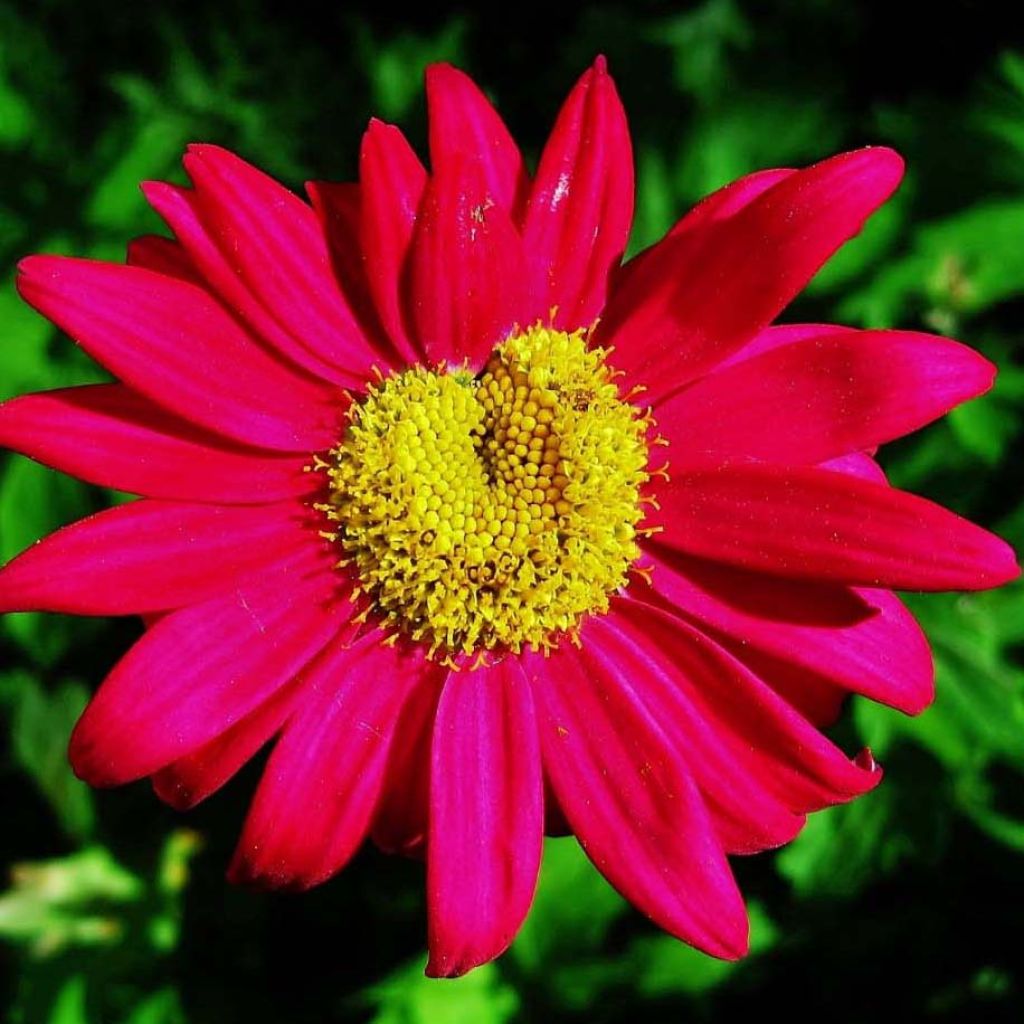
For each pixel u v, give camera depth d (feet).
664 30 0.64
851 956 0.55
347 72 0.67
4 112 0.61
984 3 0.66
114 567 0.37
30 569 0.37
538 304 0.42
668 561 0.41
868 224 0.57
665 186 0.58
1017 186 0.57
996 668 0.53
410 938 0.56
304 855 0.38
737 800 0.39
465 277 0.40
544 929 0.52
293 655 0.39
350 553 0.41
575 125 0.41
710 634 0.41
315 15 0.71
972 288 0.56
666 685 0.40
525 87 0.67
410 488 0.40
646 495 0.41
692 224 0.41
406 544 0.40
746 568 0.40
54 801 0.56
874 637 0.40
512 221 0.41
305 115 0.65
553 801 0.41
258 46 0.67
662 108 0.63
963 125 0.58
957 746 0.52
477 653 0.40
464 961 0.37
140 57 0.69
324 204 0.41
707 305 0.41
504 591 0.40
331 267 0.41
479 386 0.41
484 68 0.69
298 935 0.56
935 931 0.55
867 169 0.39
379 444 0.40
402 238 0.40
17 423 0.37
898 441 0.56
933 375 0.39
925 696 0.40
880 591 0.40
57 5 0.67
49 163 0.60
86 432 0.38
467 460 0.41
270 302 0.39
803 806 0.39
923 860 0.51
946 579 0.37
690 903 0.38
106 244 0.57
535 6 0.70
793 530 0.39
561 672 0.40
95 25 0.68
